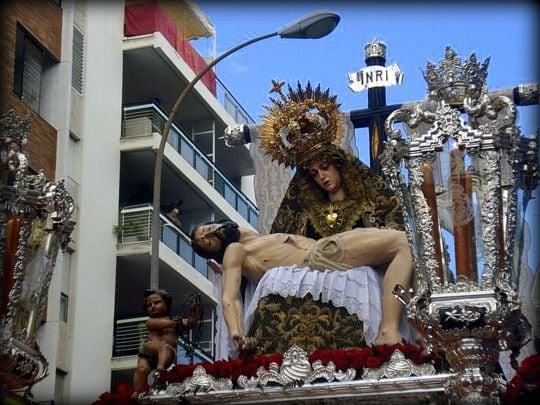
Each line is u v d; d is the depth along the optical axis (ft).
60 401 70.64
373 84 45.14
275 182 45.57
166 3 96.73
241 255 42.14
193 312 41.16
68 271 80.07
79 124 83.56
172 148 90.07
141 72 92.79
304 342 40.19
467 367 33.17
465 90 36.04
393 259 40.91
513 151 35.22
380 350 36.81
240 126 46.60
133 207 86.22
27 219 36.76
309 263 41.73
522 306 37.14
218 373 37.99
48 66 81.25
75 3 83.97
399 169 35.60
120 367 80.12
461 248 34.35
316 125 43.83
